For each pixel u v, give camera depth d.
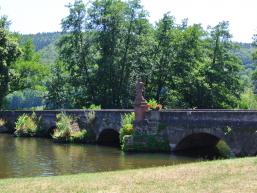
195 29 67.50
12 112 58.25
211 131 31.89
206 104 65.50
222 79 67.44
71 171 26.52
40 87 79.31
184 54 66.75
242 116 29.80
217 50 68.69
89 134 44.12
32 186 18.19
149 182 17.89
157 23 70.06
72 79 69.31
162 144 35.22
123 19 67.56
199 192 15.91
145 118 36.25
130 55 67.38
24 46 80.69
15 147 39.16
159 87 68.38
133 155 33.28
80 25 68.44
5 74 63.12
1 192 17.22
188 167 20.78
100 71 65.38
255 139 28.81
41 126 51.28
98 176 20.03
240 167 19.66
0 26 65.94
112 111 42.34
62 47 71.12
